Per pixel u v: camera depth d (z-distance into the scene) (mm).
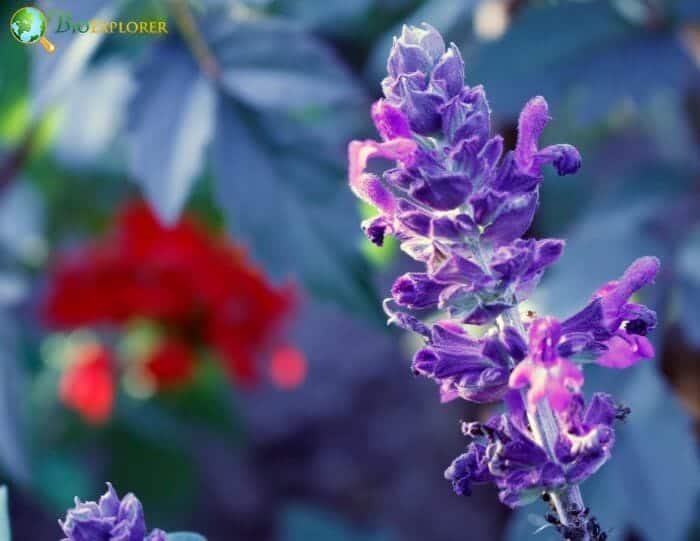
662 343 485
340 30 566
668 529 445
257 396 1116
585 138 719
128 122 447
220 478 1056
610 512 450
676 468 449
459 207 322
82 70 470
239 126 458
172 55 452
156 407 822
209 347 702
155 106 448
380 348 1142
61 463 817
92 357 722
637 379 457
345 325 1163
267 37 456
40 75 426
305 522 649
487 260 321
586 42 499
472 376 321
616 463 452
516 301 321
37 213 792
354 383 1116
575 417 319
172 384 723
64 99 603
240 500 1041
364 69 572
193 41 453
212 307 673
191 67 452
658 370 475
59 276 677
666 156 682
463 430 324
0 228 745
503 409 441
